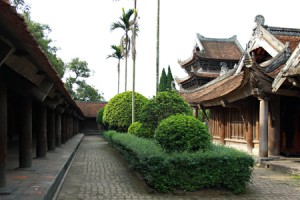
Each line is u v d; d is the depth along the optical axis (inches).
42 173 340.8
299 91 520.1
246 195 323.6
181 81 1520.7
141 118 523.5
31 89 322.7
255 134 638.5
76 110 1088.8
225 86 719.7
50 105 487.8
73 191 338.3
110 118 991.6
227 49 1531.7
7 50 192.7
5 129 265.1
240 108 661.9
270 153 566.9
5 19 157.9
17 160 450.0
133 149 405.4
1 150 261.9
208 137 352.8
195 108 869.2
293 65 450.6
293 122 621.3
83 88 2198.6
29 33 177.8
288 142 617.3
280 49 606.2
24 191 255.1
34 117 861.8
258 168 508.4
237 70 760.3
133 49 888.3
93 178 418.6
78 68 2153.1
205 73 1406.3
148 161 325.4
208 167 322.3
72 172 468.8
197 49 1545.3
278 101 572.1
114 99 1020.5
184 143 339.0
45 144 479.5
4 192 245.6
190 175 320.5
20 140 368.8
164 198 307.0
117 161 607.8
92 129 1942.7
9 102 700.0
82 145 1056.8
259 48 687.1
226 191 325.7
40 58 230.1
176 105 510.3
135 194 323.9
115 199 303.9
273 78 527.2
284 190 348.2
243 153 344.5
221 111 809.5
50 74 289.1
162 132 347.9
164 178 319.3
